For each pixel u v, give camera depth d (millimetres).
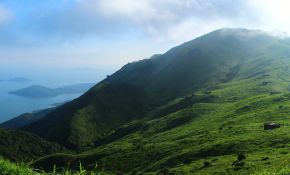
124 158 139625
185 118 192125
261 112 139625
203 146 110000
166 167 104062
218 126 139375
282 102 149375
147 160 130000
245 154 86500
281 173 14578
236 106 169375
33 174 8398
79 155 163875
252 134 107125
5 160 8633
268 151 83750
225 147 100312
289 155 71875
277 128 108375
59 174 8391
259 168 65812
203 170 84938
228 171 73438
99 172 8781
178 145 130375
